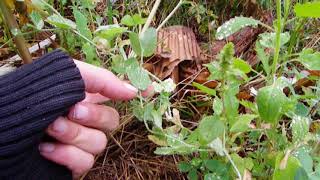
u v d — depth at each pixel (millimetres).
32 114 230
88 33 282
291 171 206
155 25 401
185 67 359
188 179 288
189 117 330
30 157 239
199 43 392
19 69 244
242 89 324
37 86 235
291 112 241
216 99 245
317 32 377
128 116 314
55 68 240
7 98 232
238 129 232
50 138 251
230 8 411
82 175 296
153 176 305
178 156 306
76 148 251
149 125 320
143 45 260
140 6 395
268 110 216
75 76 241
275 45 246
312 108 303
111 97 264
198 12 392
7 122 228
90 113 248
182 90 345
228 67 219
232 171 245
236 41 380
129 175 308
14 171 233
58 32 343
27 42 367
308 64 245
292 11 385
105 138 259
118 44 311
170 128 276
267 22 387
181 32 382
